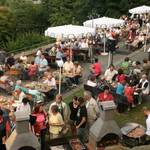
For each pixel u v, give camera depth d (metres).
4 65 23.64
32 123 13.57
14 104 16.61
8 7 47.69
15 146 12.04
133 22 35.41
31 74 22.81
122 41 31.95
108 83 19.30
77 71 21.92
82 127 13.79
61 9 49.47
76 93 20.81
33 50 30.83
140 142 13.69
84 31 22.31
